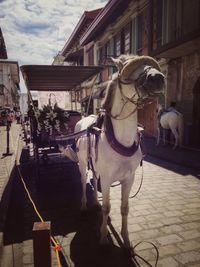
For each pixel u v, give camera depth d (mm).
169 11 11953
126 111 2947
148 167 7746
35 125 6516
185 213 4445
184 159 8562
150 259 3174
